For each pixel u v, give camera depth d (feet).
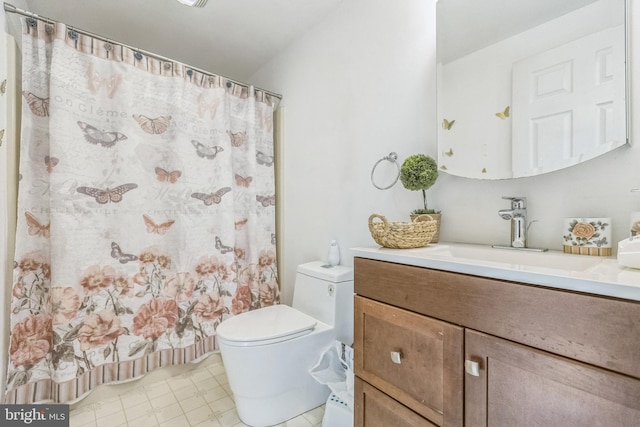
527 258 3.16
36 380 4.80
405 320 2.88
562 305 1.91
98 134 5.22
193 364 6.25
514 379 2.12
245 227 7.06
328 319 5.10
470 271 2.39
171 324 5.96
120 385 5.42
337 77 5.97
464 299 2.42
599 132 3.01
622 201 2.91
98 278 5.21
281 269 7.64
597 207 3.06
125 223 5.49
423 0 4.55
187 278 6.07
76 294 4.95
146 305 5.70
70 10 5.95
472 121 3.95
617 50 2.93
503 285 2.18
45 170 4.90
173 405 5.08
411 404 2.82
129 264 5.53
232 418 4.73
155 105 5.82
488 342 2.26
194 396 5.33
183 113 6.02
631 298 1.67
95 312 5.17
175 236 6.03
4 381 4.48
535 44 3.45
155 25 6.48
